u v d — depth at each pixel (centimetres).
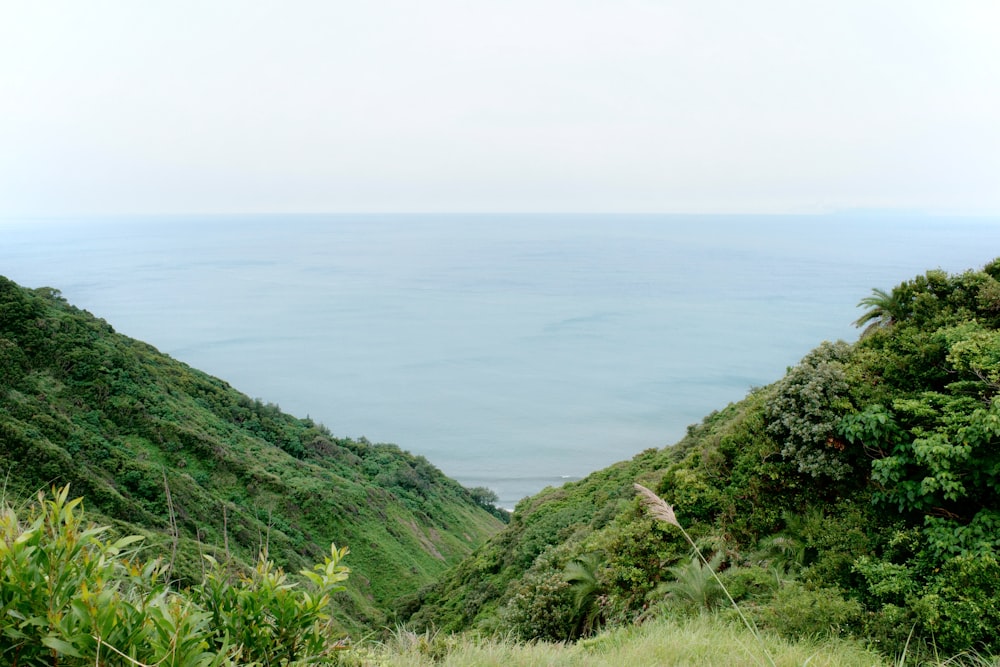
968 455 937
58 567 239
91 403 5341
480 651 616
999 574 787
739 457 1367
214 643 297
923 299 1419
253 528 4941
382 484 8338
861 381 1245
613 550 1282
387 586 5747
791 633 769
